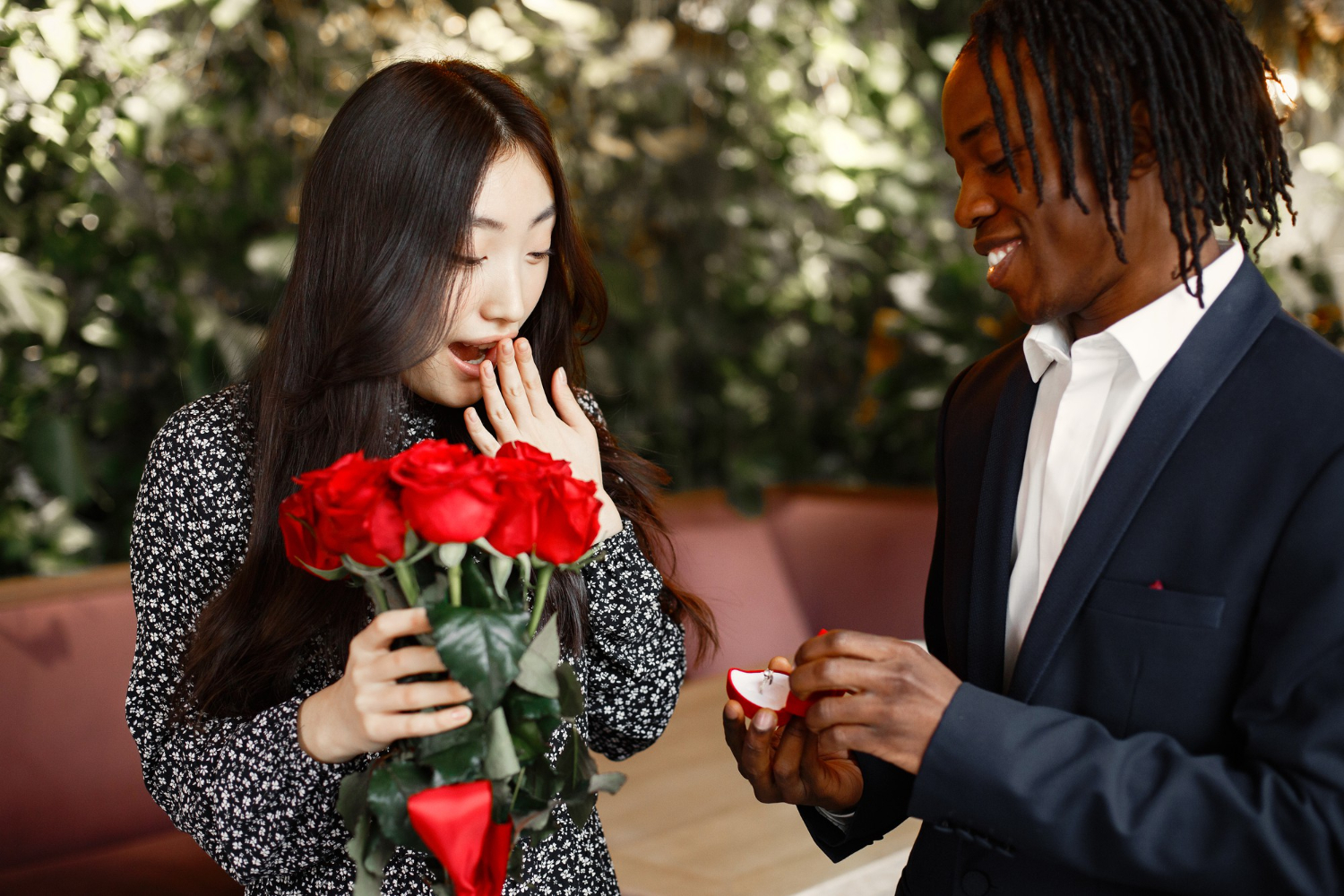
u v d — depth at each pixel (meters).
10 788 1.75
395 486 0.76
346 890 1.01
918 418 3.26
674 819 1.59
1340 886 0.69
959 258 3.46
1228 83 0.80
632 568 1.11
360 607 1.02
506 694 0.80
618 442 1.27
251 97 2.53
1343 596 0.72
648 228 3.26
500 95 1.04
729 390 3.27
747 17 3.22
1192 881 0.73
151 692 1.03
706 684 2.26
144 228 2.38
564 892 1.09
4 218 2.15
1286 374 0.80
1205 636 0.77
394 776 0.78
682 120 3.17
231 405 1.08
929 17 3.52
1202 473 0.80
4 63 2.06
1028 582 0.91
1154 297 0.84
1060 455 0.90
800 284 3.29
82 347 2.45
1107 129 0.78
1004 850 0.79
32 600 1.84
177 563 1.04
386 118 0.99
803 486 3.09
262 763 0.91
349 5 2.64
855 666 0.79
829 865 1.43
